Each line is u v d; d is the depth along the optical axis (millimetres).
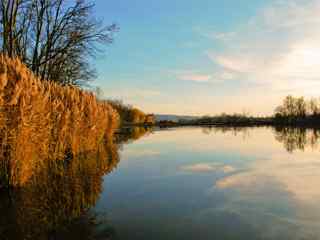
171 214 5512
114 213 5547
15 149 6691
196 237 4477
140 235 4539
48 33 20484
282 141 23234
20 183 6969
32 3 19594
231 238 4457
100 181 8242
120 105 75188
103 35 21312
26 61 20109
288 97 78312
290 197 6715
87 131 13469
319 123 70625
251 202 6320
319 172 9781
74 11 20328
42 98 7730
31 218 5172
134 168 10539
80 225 4922
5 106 6496
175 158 13312
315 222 5145
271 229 4820
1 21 18297
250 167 10805
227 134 34969
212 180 8523
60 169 9570
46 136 8492
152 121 93875
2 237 4402
